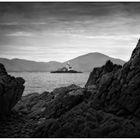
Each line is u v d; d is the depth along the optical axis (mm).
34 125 14961
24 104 23172
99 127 11703
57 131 12062
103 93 15094
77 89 19094
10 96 16625
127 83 13992
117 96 14125
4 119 16172
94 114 13414
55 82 94125
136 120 12117
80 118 12961
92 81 22656
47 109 18656
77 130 11922
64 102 17234
